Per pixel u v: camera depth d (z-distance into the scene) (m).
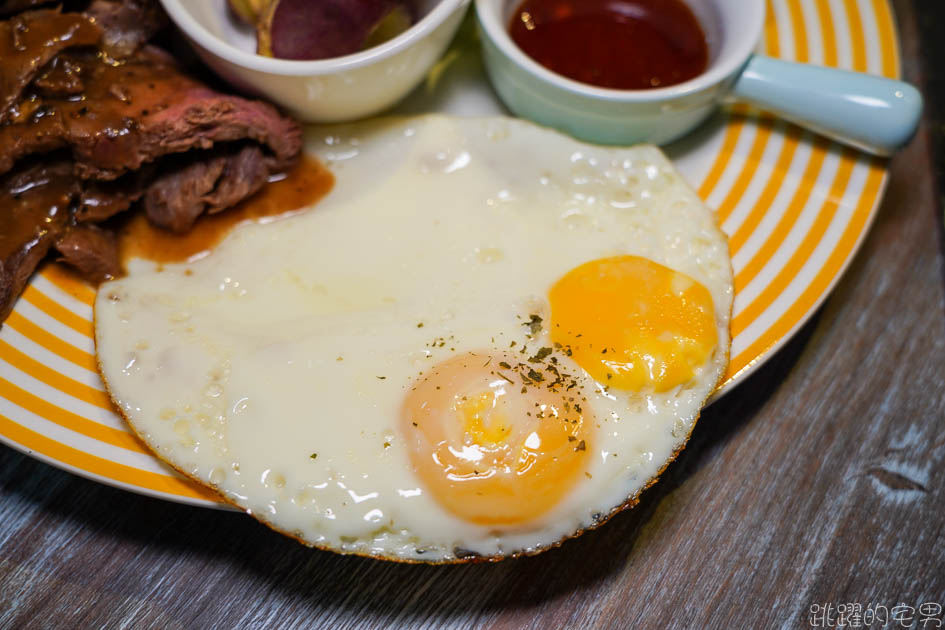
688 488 0.30
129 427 0.27
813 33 0.33
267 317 0.29
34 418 0.27
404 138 0.31
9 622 0.28
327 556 0.29
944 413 0.31
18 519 0.29
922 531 0.30
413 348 0.28
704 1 0.32
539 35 0.33
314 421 0.27
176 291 0.29
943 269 0.33
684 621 0.28
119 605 0.28
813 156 0.31
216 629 0.28
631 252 0.29
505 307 0.29
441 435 0.27
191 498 0.27
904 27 0.36
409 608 0.28
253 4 0.31
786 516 0.30
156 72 0.30
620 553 0.29
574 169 0.31
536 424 0.27
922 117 0.35
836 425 0.31
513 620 0.28
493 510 0.27
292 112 0.31
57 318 0.29
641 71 0.32
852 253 0.30
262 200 0.31
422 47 0.30
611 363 0.28
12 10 0.30
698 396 0.28
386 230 0.30
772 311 0.29
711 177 0.32
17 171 0.29
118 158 0.28
